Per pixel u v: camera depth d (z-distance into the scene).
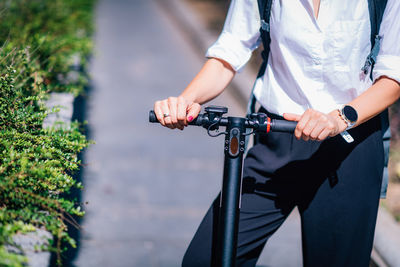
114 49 8.11
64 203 1.72
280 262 3.34
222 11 10.85
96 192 4.09
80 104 3.62
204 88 1.94
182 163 4.74
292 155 1.86
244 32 1.97
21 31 3.92
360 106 1.67
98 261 3.21
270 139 1.92
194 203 4.08
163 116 1.71
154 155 4.84
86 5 6.79
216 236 1.81
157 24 10.12
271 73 1.92
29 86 2.66
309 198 1.86
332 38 1.74
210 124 1.71
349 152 1.81
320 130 1.57
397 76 1.69
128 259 3.28
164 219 3.80
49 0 5.07
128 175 4.41
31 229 1.60
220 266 1.69
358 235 1.83
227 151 1.70
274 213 1.88
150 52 8.18
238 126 1.68
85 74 4.38
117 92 6.31
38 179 1.74
